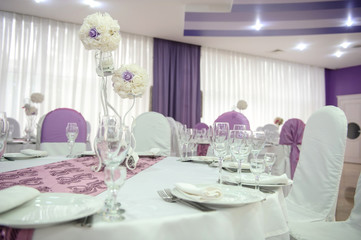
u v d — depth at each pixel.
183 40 6.36
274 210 0.80
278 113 7.90
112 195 0.61
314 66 8.60
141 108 6.12
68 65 5.54
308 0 4.28
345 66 8.51
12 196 0.58
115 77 1.32
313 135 1.47
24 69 5.19
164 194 0.76
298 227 1.16
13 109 5.09
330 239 1.04
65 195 0.68
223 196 0.74
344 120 1.33
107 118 0.72
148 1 4.51
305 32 5.58
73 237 0.51
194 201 0.66
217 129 0.97
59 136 2.19
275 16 4.88
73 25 5.59
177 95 6.39
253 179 1.00
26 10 5.04
